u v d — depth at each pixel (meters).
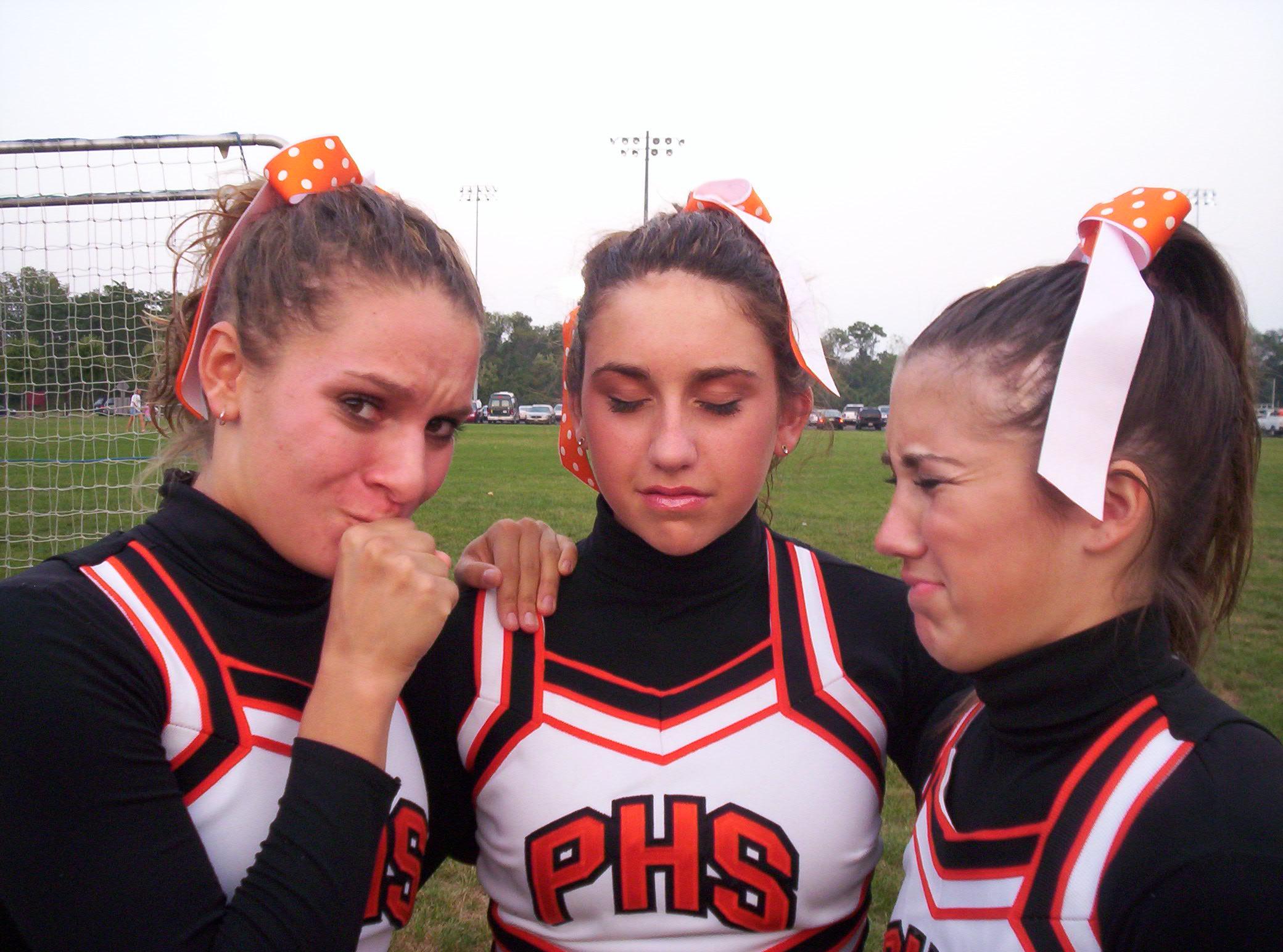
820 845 1.33
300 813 1.00
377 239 1.16
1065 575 1.04
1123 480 1.00
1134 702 1.02
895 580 1.59
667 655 1.41
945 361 1.08
